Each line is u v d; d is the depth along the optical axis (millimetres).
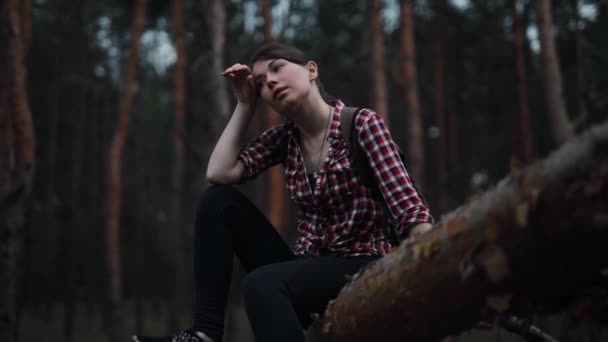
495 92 15172
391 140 1800
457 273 1211
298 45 14602
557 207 978
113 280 11609
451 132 15242
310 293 1724
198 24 12148
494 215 1097
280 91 1863
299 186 1918
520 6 12352
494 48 13961
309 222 1918
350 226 1813
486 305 1197
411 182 1751
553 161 989
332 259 1776
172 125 19750
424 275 1296
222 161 2006
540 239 1021
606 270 1015
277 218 9305
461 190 17109
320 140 1901
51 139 16203
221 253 1833
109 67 16938
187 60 13523
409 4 10086
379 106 9547
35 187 16797
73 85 16578
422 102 16609
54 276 19906
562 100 7379
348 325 1576
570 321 1147
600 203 925
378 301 1451
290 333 1608
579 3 10242
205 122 11312
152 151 22953
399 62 11273
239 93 2055
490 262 1110
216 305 1780
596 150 919
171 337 1773
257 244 1927
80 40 15438
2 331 4980
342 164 1820
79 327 19766
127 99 11562
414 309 1354
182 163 13930
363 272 1556
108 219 11703
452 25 14164
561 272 1049
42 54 15398
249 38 12703
